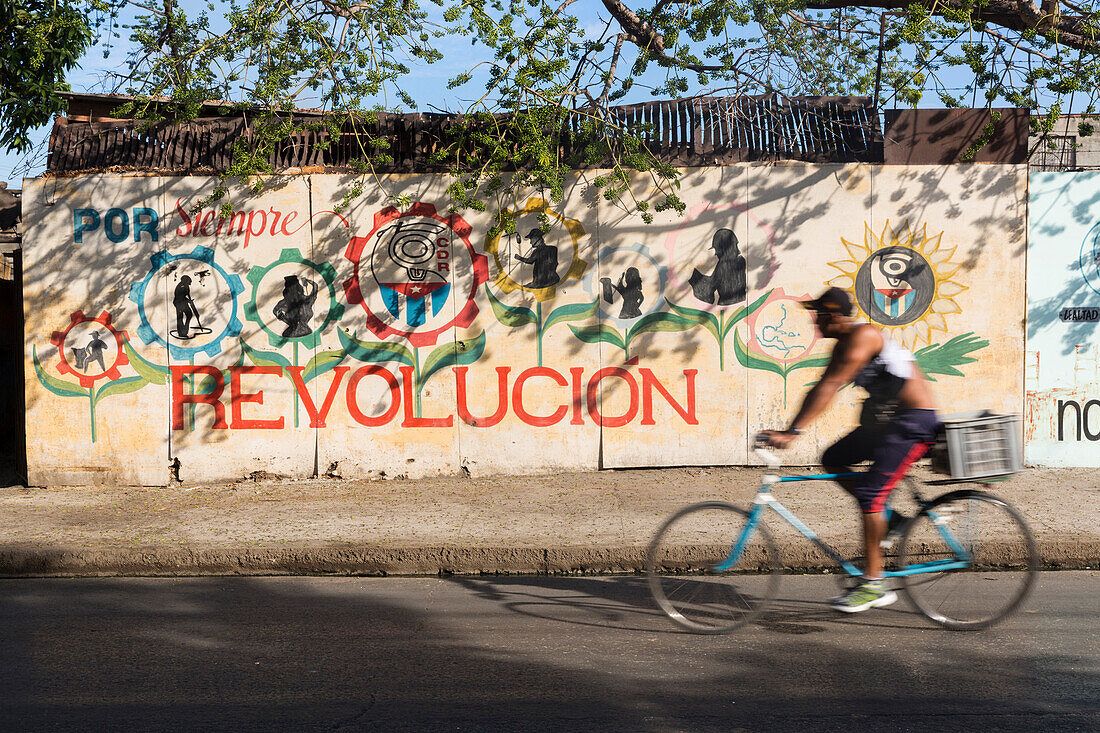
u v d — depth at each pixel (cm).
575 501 828
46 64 1052
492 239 943
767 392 943
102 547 684
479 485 910
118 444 946
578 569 668
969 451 494
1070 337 934
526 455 952
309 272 946
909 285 935
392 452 952
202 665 464
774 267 937
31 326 943
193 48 924
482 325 947
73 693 423
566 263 943
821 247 935
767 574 523
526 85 891
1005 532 512
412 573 672
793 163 936
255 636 514
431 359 949
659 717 389
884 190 932
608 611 559
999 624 512
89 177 939
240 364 948
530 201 942
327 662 466
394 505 827
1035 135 937
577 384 948
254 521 771
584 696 414
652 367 946
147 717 393
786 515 524
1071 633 500
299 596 606
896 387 502
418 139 953
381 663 464
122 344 945
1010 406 936
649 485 888
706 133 945
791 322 939
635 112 947
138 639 510
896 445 502
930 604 514
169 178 942
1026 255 934
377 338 949
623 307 943
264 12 902
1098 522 703
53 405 946
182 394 948
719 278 941
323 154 955
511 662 464
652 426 949
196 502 857
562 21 914
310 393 950
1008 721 381
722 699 409
